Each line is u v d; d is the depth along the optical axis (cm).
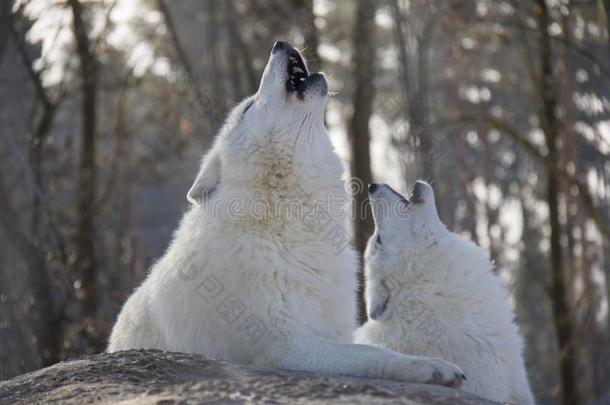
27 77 1525
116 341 721
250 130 670
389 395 492
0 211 1216
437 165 2547
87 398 511
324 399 482
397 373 546
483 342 688
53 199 2033
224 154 675
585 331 2497
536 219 3384
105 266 2161
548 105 2406
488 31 2414
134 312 703
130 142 2692
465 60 2794
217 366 559
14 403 527
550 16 2316
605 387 2380
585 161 2712
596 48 2328
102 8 2197
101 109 2986
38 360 1198
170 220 3092
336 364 569
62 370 572
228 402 479
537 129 3145
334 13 2847
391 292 728
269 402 477
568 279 2553
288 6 2541
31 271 1217
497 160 3556
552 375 2966
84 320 1578
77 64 2238
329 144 688
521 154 3309
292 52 679
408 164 2130
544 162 2217
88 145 2256
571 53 2445
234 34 2552
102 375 551
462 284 701
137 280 2202
